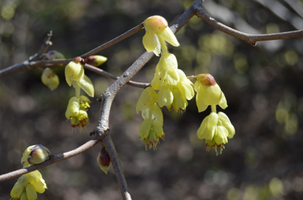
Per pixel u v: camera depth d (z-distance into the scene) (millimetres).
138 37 7387
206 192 5172
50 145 6535
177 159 5922
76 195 5477
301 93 5031
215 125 1379
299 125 5156
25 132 6387
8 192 5164
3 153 4941
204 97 1364
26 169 1255
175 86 1335
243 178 4434
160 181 5641
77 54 7449
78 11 6691
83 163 6148
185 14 1666
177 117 5949
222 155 5676
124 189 1272
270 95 5867
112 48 7652
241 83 6125
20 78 6238
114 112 7219
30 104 7324
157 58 6383
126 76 1481
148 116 1434
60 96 7539
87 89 1562
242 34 1375
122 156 6207
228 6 3967
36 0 5320
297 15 3254
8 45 4945
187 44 5691
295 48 3494
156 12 7121
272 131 5469
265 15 4562
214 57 6020
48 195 5430
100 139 1347
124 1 7309
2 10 4227
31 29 5633
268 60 4930
